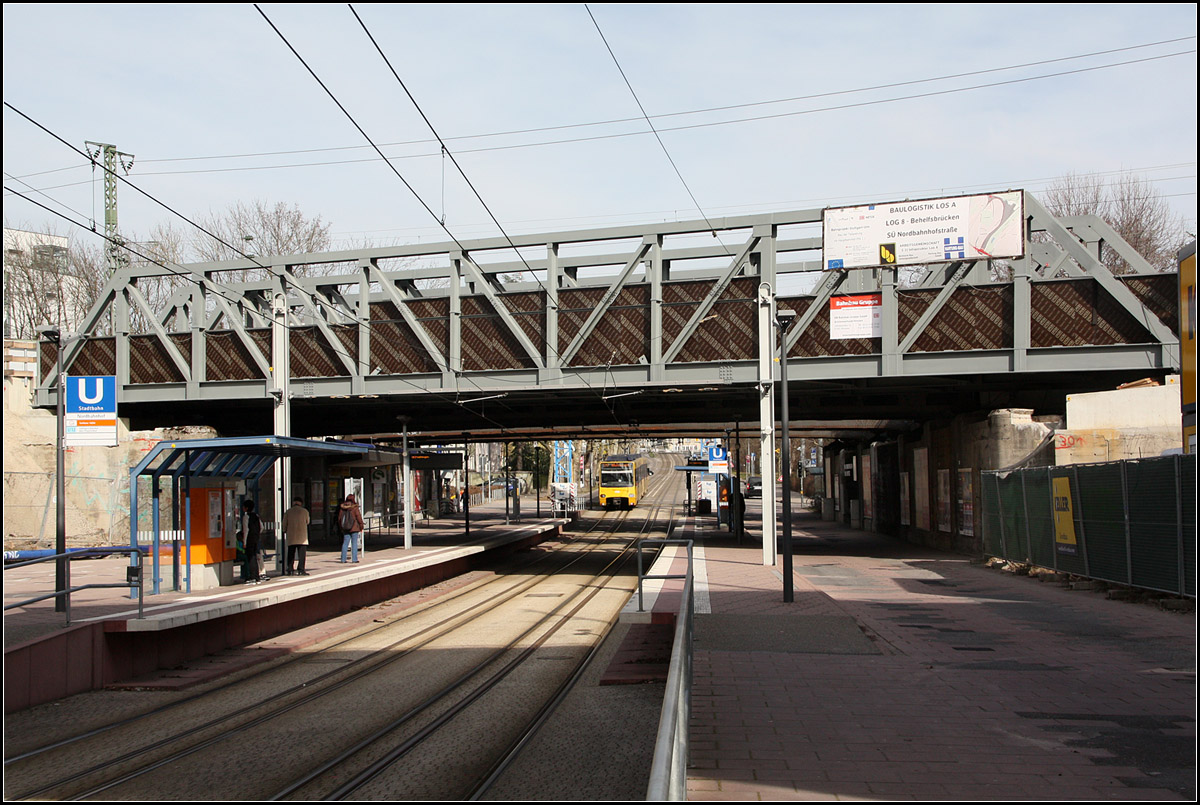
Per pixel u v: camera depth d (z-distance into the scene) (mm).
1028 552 21328
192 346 27578
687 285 25078
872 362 23891
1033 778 6438
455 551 27609
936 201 23531
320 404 28938
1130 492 15742
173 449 15922
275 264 26406
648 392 26391
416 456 31000
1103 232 23266
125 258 42750
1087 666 10477
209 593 15805
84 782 7531
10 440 27125
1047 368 22781
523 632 16375
